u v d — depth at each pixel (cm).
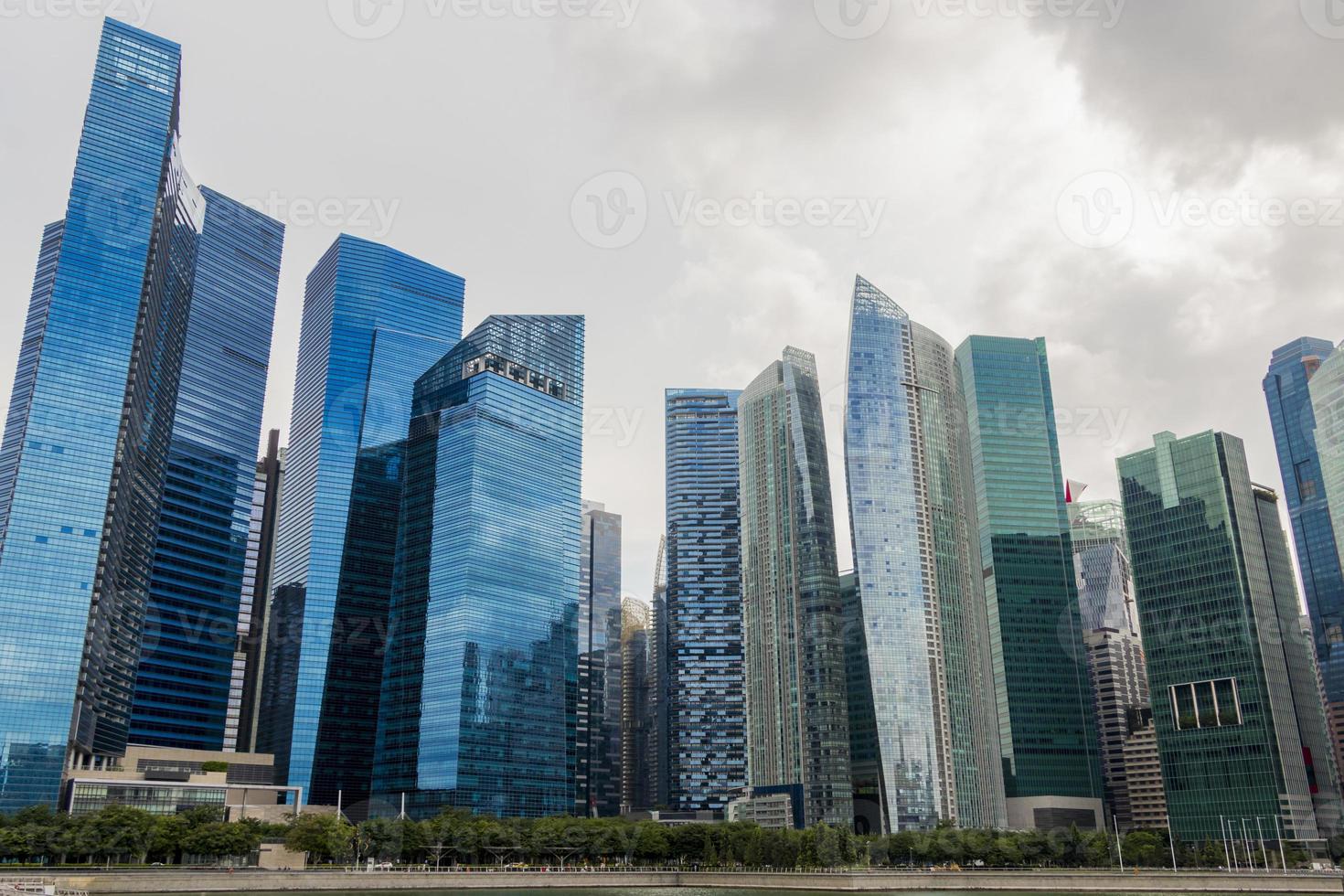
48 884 18750
